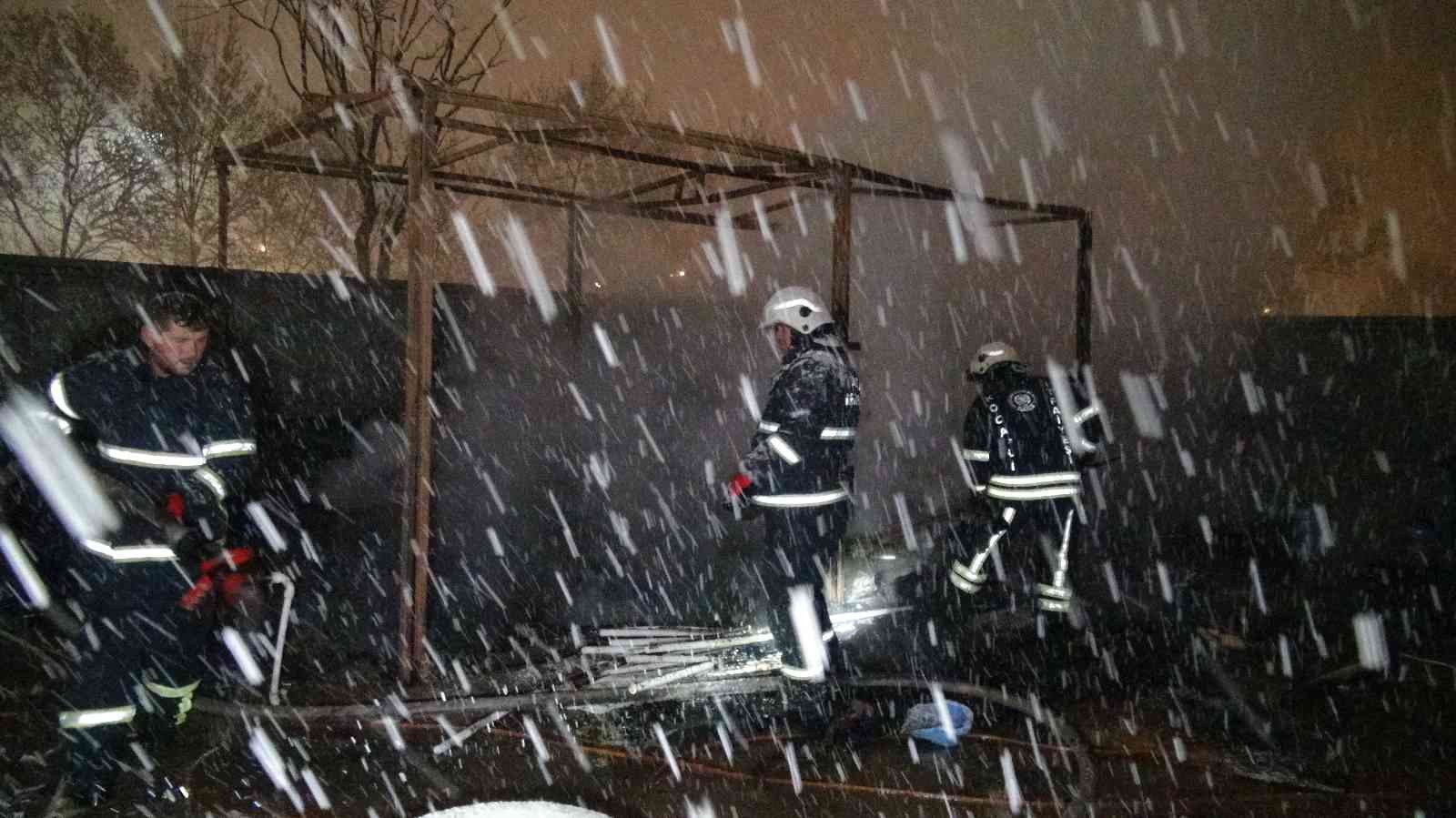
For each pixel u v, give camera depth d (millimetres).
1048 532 5523
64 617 3500
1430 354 8281
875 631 6070
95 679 3441
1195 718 4703
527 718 4562
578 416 8695
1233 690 4992
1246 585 7457
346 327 6992
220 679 4738
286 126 6883
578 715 4613
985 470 5555
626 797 3768
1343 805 3826
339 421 6934
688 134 5727
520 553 7535
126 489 3471
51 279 5582
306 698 4602
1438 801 3883
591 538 8141
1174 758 4238
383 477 7191
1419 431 8203
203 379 3701
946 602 6648
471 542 7637
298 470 6684
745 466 4480
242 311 6418
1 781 3621
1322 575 7820
